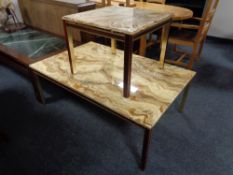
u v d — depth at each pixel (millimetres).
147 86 1291
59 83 1368
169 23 1259
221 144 1366
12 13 2463
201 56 2643
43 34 2318
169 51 2760
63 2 1929
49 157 1289
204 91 1931
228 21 2938
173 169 1198
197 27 2027
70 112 1661
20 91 1937
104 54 1709
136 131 1472
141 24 1022
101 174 1182
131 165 1227
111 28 986
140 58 1652
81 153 1310
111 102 1146
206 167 1213
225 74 2238
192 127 1502
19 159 1281
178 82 1337
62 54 1737
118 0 2824
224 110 1687
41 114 1646
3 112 1676
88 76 1406
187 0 3273
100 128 1500
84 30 1141
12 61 1806
